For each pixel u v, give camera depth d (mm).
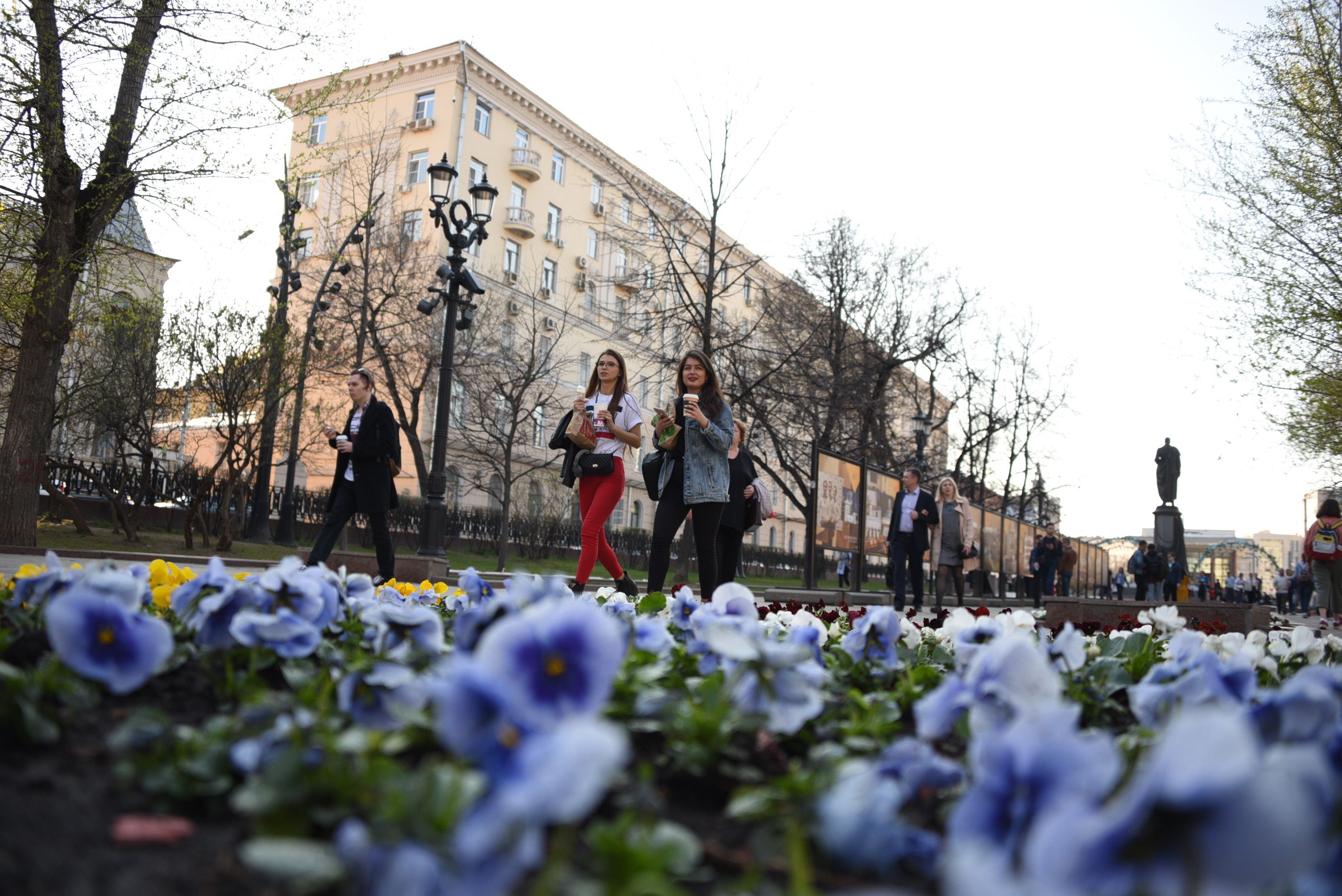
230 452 17172
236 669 2406
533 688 1346
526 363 32250
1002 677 1733
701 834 1540
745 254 24500
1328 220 15805
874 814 1240
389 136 40344
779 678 1897
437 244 38969
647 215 27281
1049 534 26391
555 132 45906
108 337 18078
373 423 7852
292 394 23469
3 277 13719
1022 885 946
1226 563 105125
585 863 1319
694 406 6566
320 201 38875
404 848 1025
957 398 36000
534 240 44469
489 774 1212
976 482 38719
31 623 2572
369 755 1479
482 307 35938
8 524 13625
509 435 26578
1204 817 873
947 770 1545
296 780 1338
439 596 4707
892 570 12938
